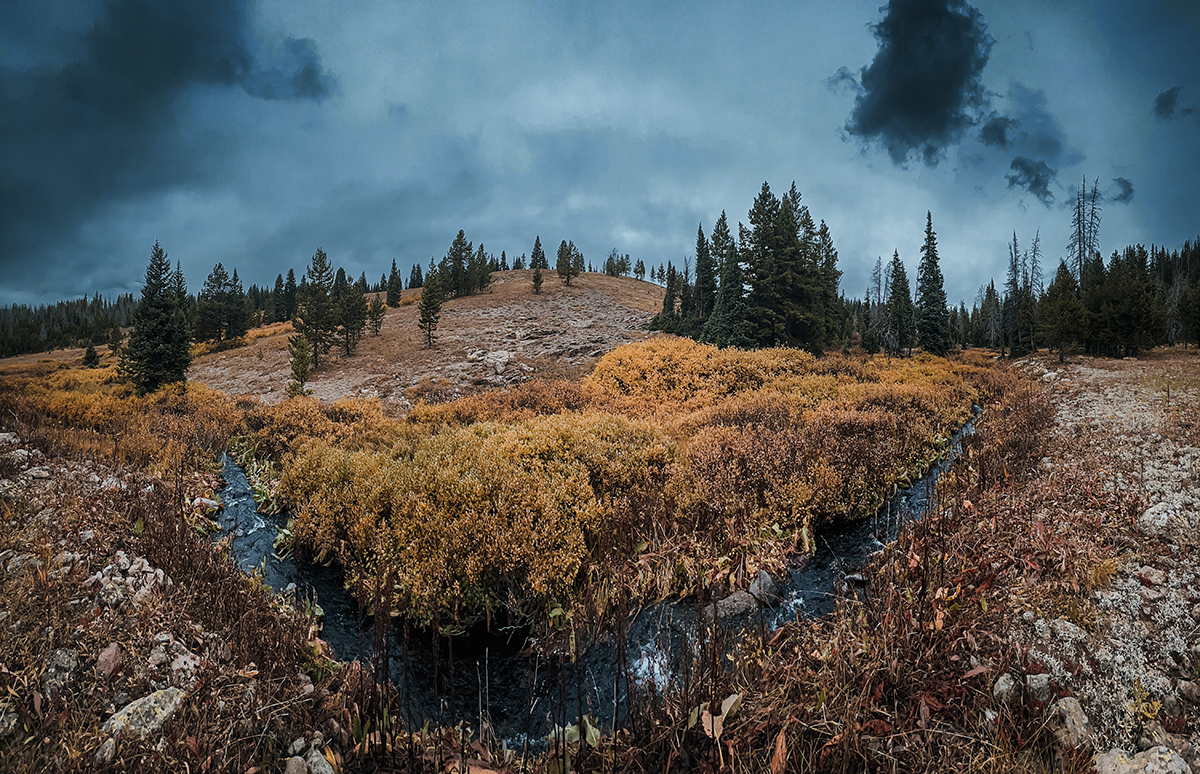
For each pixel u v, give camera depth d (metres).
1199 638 3.99
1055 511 6.41
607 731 4.38
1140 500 6.15
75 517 6.13
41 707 3.44
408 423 17.91
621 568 6.35
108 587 4.76
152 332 29.11
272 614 5.38
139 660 4.05
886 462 9.92
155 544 5.91
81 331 82.69
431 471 8.59
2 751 3.10
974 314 72.00
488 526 6.67
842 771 3.37
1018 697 3.86
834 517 8.68
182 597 5.06
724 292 37.06
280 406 19.09
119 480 8.34
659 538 7.45
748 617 6.00
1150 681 3.73
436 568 6.42
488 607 6.41
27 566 4.76
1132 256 59.66
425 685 5.23
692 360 21.20
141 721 3.52
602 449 9.39
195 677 4.09
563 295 71.62
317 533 8.12
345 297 42.81
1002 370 28.95
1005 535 6.08
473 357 35.47
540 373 31.05
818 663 4.66
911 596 5.04
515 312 57.28
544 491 7.47
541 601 6.48
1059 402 15.29
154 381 28.89
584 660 5.62
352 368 36.50
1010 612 4.72
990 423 13.96
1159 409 11.32
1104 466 7.70
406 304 69.31
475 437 10.78
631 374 20.86
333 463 10.14
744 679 4.45
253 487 11.64
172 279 30.02
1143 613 4.38
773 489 8.55
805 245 45.25
